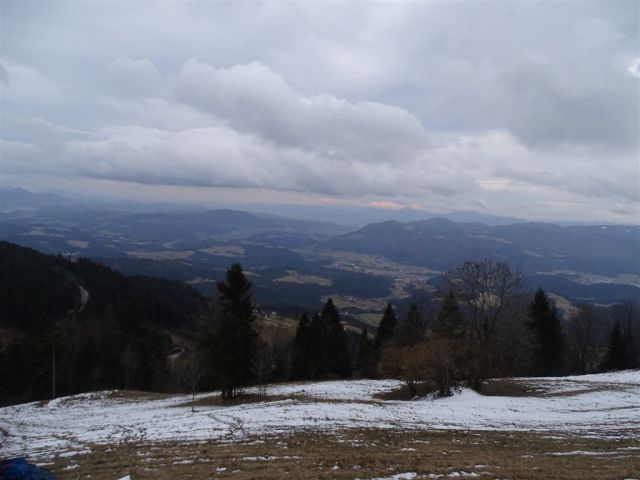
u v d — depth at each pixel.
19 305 103.94
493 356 40.41
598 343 72.81
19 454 21.91
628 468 15.01
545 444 19.89
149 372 70.19
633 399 30.36
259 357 46.69
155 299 125.38
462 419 25.75
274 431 22.80
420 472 14.85
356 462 16.41
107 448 21.22
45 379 59.50
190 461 17.55
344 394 38.16
